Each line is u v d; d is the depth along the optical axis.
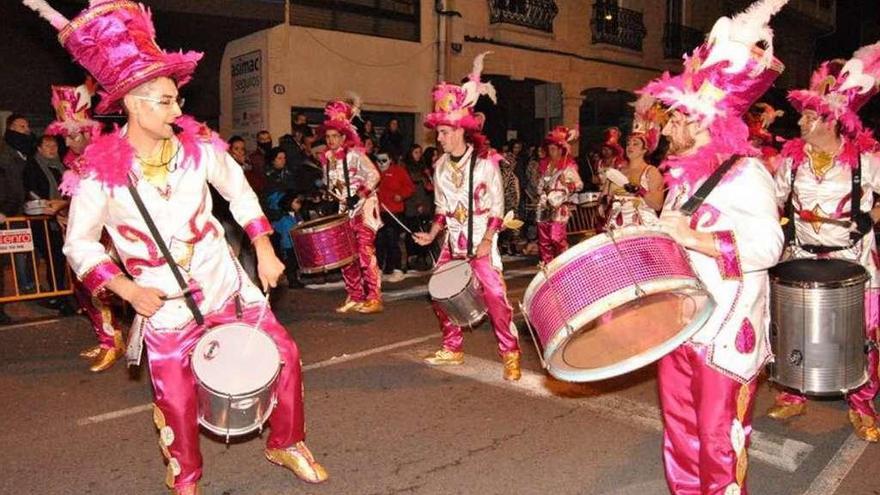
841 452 4.17
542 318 2.82
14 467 4.01
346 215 7.22
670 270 2.67
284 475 3.92
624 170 6.86
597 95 19.91
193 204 3.12
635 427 4.55
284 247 9.07
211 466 4.04
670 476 3.08
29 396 5.17
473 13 15.77
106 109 3.00
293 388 3.48
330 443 4.31
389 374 5.62
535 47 17.16
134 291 2.95
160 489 3.76
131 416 4.78
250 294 3.40
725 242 2.72
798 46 29.34
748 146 2.80
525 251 12.38
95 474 3.93
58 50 11.20
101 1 2.85
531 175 12.69
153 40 2.94
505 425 4.58
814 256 4.31
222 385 2.94
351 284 7.78
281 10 12.02
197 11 11.12
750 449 4.21
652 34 20.94
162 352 3.14
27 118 11.17
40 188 7.81
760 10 2.79
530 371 5.67
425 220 10.99
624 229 2.72
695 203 2.77
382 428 4.54
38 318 7.59
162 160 3.04
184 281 3.12
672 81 2.88
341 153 7.63
